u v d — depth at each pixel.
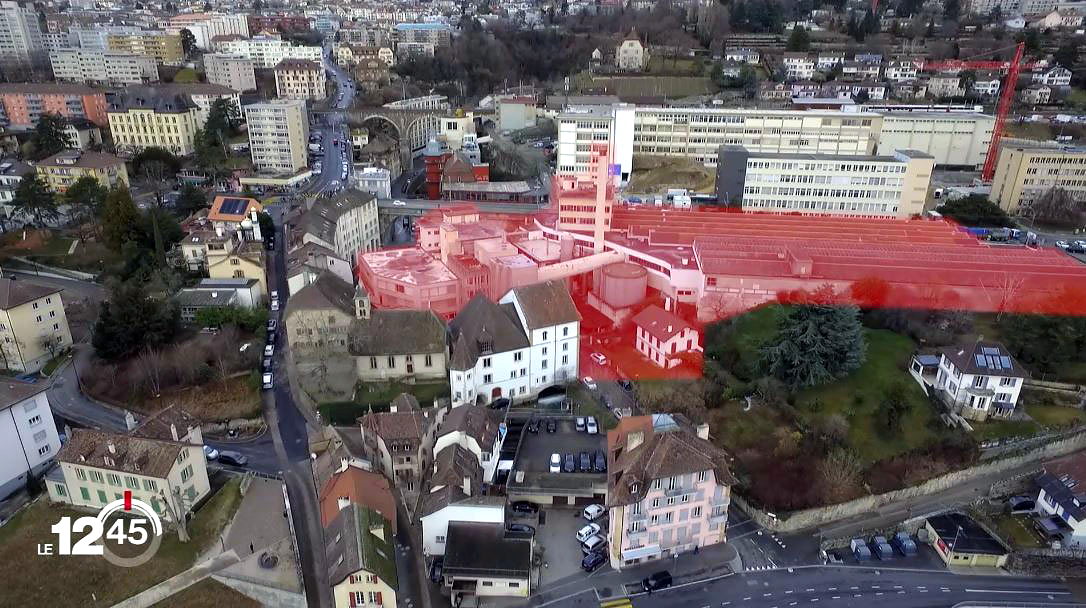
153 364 108.50
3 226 167.00
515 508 88.31
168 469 79.56
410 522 85.81
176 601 72.69
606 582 78.44
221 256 137.00
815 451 94.00
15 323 113.25
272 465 94.81
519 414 105.44
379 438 89.56
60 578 74.12
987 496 92.94
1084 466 89.06
